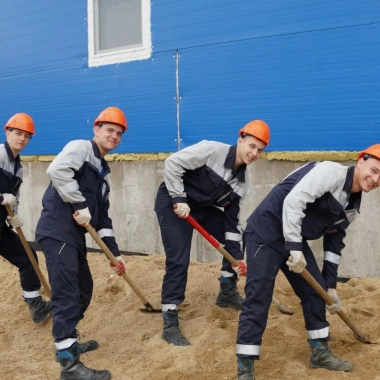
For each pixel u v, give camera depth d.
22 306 5.16
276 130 5.86
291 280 3.57
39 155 7.86
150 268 5.86
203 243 6.46
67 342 3.55
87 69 7.31
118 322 4.68
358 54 5.31
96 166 3.77
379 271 5.38
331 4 5.41
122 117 3.82
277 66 5.80
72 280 3.62
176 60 6.53
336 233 3.70
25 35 7.84
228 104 6.18
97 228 4.19
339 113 5.46
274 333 4.18
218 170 4.09
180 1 6.43
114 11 7.11
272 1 5.77
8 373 3.88
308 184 3.14
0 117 8.27
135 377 3.69
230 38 6.09
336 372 3.54
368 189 3.18
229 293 4.74
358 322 4.36
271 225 3.38
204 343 4.09
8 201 4.35
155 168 6.76
